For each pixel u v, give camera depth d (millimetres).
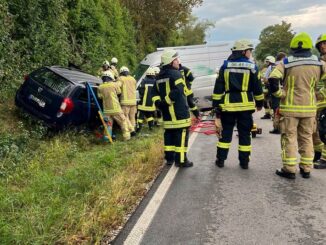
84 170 6812
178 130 7207
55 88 9414
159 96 7223
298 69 6090
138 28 26609
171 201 5473
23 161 7254
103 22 17969
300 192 5680
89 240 4258
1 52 10938
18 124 9617
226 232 4430
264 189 5855
